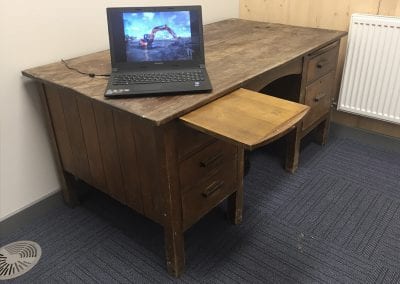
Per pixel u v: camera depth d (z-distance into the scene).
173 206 1.30
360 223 1.70
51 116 1.60
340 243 1.60
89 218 1.78
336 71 2.21
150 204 1.40
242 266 1.50
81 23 1.67
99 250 1.59
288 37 1.94
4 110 1.54
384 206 1.81
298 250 1.57
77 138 1.55
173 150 1.21
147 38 1.36
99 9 1.72
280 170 2.10
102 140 1.43
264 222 1.72
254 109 1.21
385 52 2.01
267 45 1.80
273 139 1.06
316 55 1.88
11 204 1.68
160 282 1.44
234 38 1.93
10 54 1.48
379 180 2.00
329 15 2.21
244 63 1.54
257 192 1.93
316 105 2.07
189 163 1.30
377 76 2.08
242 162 1.57
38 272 1.49
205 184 1.41
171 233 1.35
